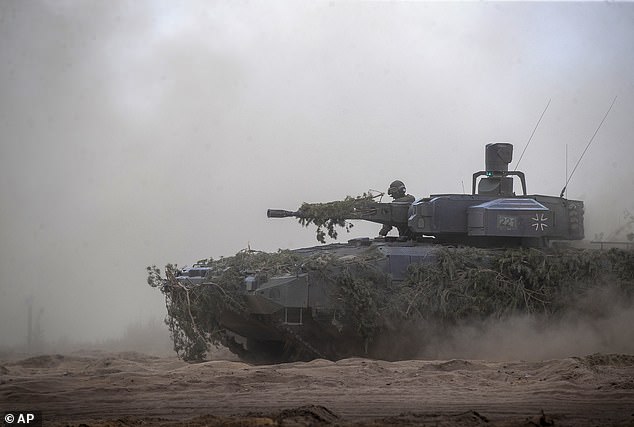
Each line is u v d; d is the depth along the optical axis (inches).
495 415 1121.4
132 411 1182.9
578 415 1108.5
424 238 2082.9
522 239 2026.3
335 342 1918.1
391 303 1860.2
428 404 1218.0
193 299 1900.8
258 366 1689.2
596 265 1937.7
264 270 1868.8
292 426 1021.2
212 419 1081.4
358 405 1213.1
